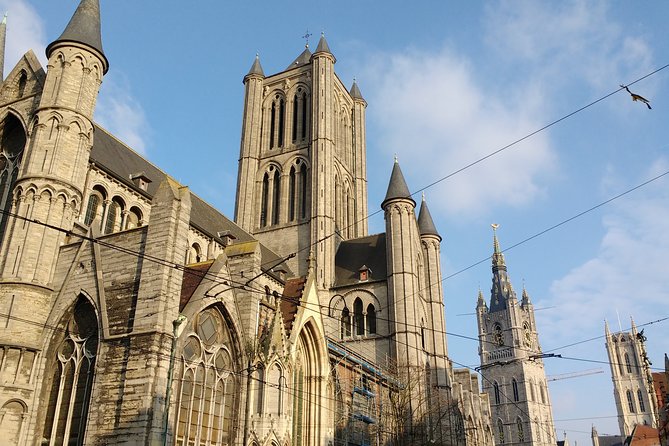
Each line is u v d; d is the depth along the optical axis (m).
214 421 39.94
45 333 39.56
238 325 43.06
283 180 89.00
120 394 34.78
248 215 88.12
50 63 46.75
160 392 34.47
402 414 60.97
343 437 56.91
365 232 96.69
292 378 48.06
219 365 41.47
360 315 75.62
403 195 77.19
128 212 54.25
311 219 82.94
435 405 69.12
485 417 99.19
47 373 38.94
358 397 62.06
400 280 73.25
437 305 82.69
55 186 42.91
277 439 42.44
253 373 42.88
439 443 64.12
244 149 93.06
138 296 37.06
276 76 97.69
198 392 38.81
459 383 83.81
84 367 37.78
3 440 35.84
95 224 42.25
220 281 42.06
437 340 80.25
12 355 37.88
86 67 47.16
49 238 41.78
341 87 100.88
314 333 53.31
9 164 47.91
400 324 70.94
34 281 40.16
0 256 41.19
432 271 85.12
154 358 34.91
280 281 65.31
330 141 88.19
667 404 100.19
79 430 35.88
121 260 39.25
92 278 39.81
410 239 75.69
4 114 48.72
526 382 191.12
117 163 56.44
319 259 79.50
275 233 85.69
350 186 97.94
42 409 37.91
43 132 44.38
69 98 45.62
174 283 37.44
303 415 51.00
